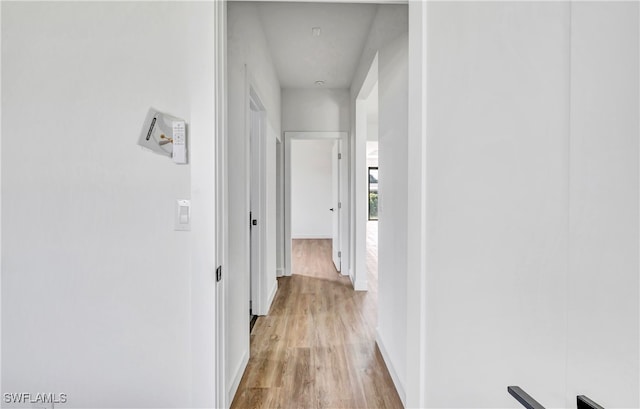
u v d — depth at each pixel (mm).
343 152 4250
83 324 1216
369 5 2363
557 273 499
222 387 1224
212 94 1169
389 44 1920
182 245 1195
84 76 1193
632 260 384
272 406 1637
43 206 1208
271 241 3246
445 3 865
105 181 1203
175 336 1200
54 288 1213
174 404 1202
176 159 1169
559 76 490
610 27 407
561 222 490
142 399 1210
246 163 2068
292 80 3910
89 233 1206
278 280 4078
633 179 380
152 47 1187
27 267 1215
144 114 1190
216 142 1172
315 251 6125
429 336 986
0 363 1226
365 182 3625
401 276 1681
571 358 472
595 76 429
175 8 1179
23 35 1192
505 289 627
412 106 1080
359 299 3320
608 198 413
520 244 583
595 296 433
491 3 659
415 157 1060
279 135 3947
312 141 7602
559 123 491
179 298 1196
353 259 3826
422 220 1014
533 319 553
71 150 1202
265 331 2527
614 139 403
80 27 1188
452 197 837
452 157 834
